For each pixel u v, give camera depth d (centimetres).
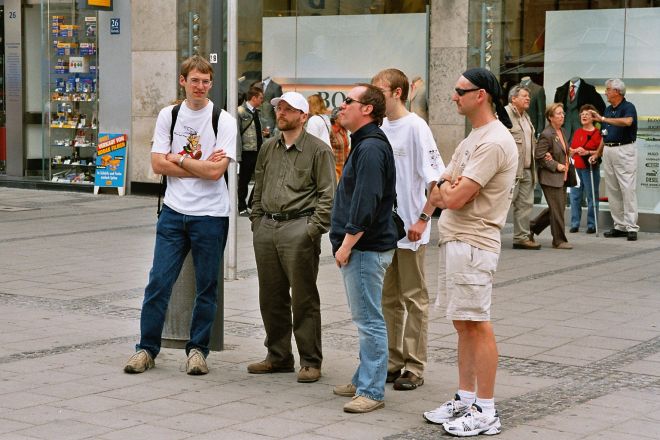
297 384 734
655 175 1614
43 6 2192
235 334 895
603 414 657
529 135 1391
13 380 732
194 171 757
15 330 896
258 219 756
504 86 1725
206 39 1978
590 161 1561
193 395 700
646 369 774
